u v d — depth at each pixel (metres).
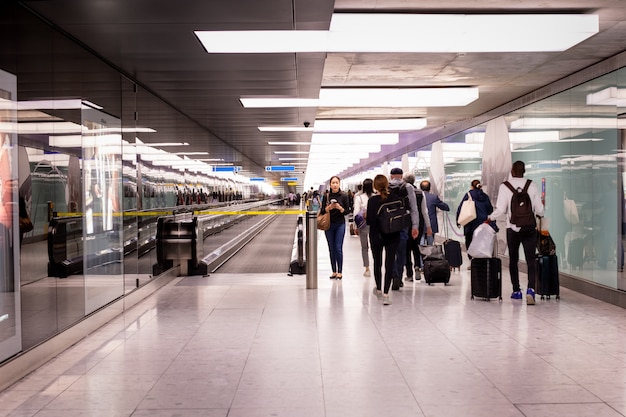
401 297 8.46
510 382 4.60
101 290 6.87
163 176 10.78
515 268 8.30
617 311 7.44
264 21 5.92
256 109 12.34
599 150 8.53
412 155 25.17
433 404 4.11
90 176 6.64
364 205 10.69
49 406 4.14
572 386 4.50
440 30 6.82
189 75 8.56
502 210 8.23
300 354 5.44
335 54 8.33
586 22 6.74
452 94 10.98
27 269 4.94
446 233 18.84
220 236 14.80
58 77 5.80
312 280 9.24
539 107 10.95
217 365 5.10
